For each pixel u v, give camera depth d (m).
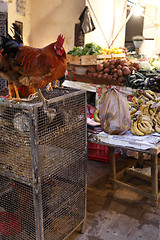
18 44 1.48
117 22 6.17
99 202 2.74
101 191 2.97
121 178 3.29
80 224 2.20
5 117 1.61
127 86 3.37
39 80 1.49
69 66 4.16
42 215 1.69
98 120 2.79
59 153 1.79
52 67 1.47
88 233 2.26
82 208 2.19
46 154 1.65
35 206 1.65
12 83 1.63
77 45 4.81
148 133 2.53
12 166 1.70
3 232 1.97
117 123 2.46
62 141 1.80
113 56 3.97
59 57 1.50
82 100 1.96
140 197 2.86
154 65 4.42
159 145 2.30
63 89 2.06
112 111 2.47
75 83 3.83
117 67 3.50
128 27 8.45
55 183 1.82
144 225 2.37
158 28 8.41
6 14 4.19
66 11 4.79
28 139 1.53
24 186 1.72
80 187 2.13
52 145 1.70
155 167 2.54
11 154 1.67
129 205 2.70
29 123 1.45
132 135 2.54
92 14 4.97
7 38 1.48
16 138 1.59
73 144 1.94
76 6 4.70
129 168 3.26
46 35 5.04
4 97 1.69
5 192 1.86
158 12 8.19
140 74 3.45
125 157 3.87
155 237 2.21
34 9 4.88
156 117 2.68
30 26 4.96
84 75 3.95
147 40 8.55
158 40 8.52
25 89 1.74
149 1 6.90
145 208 2.65
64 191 1.93
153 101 2.79
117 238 2.19
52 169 1.74
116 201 2.77
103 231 2.28
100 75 3.62
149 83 3.08
